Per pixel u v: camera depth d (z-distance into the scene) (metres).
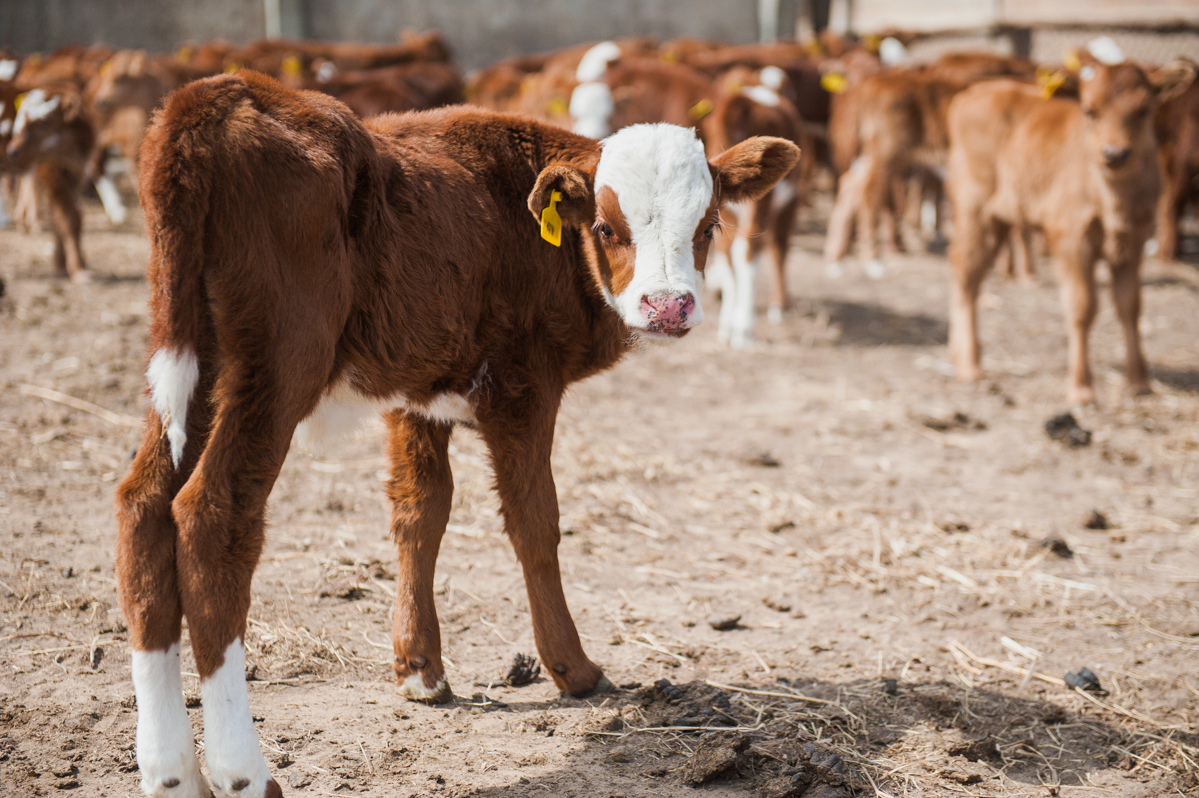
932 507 5.35
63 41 23.16
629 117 10.82
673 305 2.99
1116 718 3.45
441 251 2.88
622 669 3.65
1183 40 13.84
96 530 4.50
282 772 2.87
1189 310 9.60
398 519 3.32
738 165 3.36
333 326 2.59
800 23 24.44
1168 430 6.59
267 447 2.43
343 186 2.59
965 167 7.71
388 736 3.11
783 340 8.63
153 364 2.37
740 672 3.65
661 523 5.04
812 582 4.45
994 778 3.08
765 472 5.80
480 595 4.15
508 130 3.31
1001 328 9.09
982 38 17.39
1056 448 6.28
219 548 2.33
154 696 2.32
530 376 3.18
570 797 2.84
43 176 8.95
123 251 10.62
